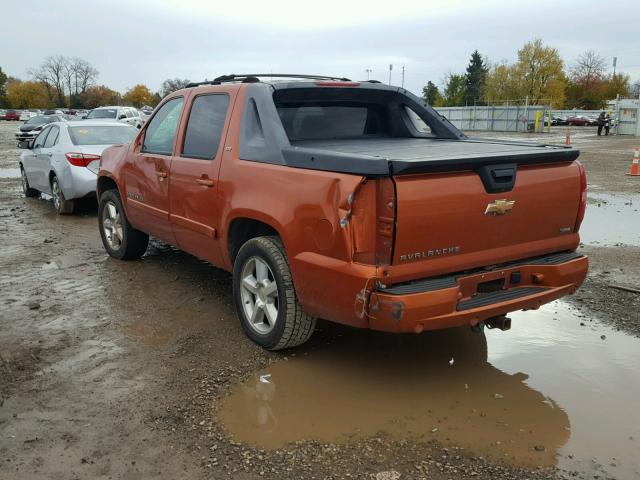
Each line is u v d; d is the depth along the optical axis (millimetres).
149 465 3137
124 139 10711
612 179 15977
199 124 5230
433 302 3521
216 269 6758
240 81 5117
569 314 5320
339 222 3562
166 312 5363
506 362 4387
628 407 3744
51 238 8453
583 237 8508
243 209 4375
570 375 4176
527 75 77438
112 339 4758
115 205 6941
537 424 3545
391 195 3385
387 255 3471
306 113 5156
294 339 4293
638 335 4848
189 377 4117
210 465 3137
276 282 4242
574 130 51875
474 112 52188
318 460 3186
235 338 4773
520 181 3941
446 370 4258
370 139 5434
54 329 4969
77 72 121438
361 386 4008
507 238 3980
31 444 3318
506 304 3877
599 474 3074
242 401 3803
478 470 3105
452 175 3621
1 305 5559
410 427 3514
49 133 11312
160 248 7785
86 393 3891
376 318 3521
